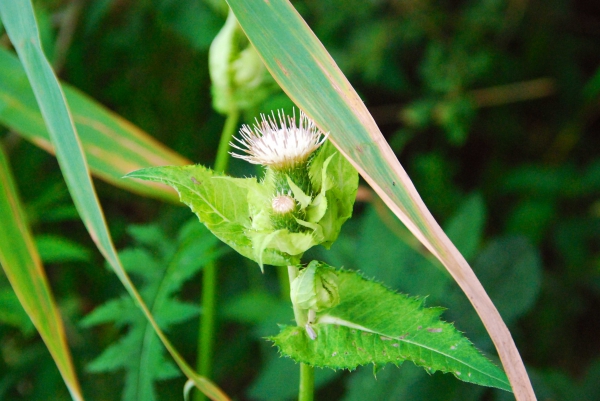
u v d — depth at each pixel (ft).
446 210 2.16
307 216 0.99
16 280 0.97
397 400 1.41
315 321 0.97
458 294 1.57
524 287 1.60
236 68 1.43
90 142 1.37
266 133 1.02
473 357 0.91
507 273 1.62
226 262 1.89
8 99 1.36
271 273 1.88
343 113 0.85
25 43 0.95
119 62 2.10
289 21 0.87
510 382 0.83
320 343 0.96
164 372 1.21
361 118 0.85
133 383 1.20
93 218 0.96
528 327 2.04
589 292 2.14
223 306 1.62
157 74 2.11
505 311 1.59
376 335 0.96
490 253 1.65
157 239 1.32
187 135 2.10
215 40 1.45
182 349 1.74
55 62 1.94
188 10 1.89
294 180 1.01
